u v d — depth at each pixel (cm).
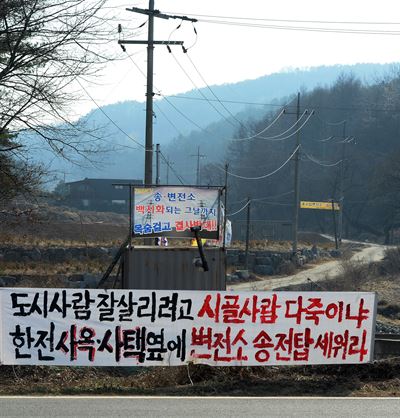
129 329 992
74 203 10338
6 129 1379
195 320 1001
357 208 9650
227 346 1005
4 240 3738
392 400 855
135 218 1497
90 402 823
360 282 3356
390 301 2798
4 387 918
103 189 10519
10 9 1288
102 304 988
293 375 1036
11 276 2892
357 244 7375
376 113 10556
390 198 8875
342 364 1046
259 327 1010
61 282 2792
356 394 894
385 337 1340
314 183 9994
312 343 1020
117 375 1109
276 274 4119
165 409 788
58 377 1016
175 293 997
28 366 1021
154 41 2227
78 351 985
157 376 1010
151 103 2225
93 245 3856
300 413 777
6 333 977
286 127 10356
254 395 883
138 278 1475
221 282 1502
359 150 10250
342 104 11212
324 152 10325
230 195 10269
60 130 1396
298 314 1018
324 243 7100
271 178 10112
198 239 1471
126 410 780
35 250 3506
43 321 981
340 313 1027
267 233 7006
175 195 1512
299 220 10088
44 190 1828
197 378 1004
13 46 1320
